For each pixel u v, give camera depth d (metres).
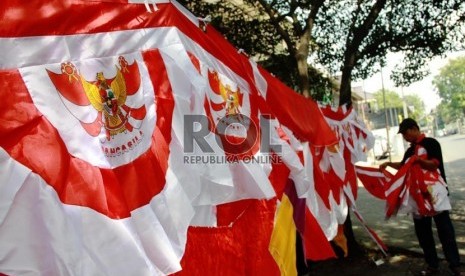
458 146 35.53
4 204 1.65
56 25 1.98
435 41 7.40
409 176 5.48
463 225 7.95
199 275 2.83
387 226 8.42
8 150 1.72
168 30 2.55
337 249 6.48
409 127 5.60
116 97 2.19
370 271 5.91
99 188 1.94
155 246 2.13
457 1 7.14
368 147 6.55
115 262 1.88
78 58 2.07
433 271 5.55
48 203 1.75
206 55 3.06
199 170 2.75
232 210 3.14
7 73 1.79
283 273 3.45
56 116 1.90
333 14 7.66
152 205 2.20
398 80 8.37
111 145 2.11
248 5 7.27
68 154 1.89
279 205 3.61
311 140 4.47
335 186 5.16
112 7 2.25
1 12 1.81
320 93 8.35
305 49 6.48
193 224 2.85
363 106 27.62
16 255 1.68
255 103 3.63
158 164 2.31
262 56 7.49
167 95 2.48
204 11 6.55
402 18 7.47
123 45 2.30
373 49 7.50
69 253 1.74
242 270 3.15
